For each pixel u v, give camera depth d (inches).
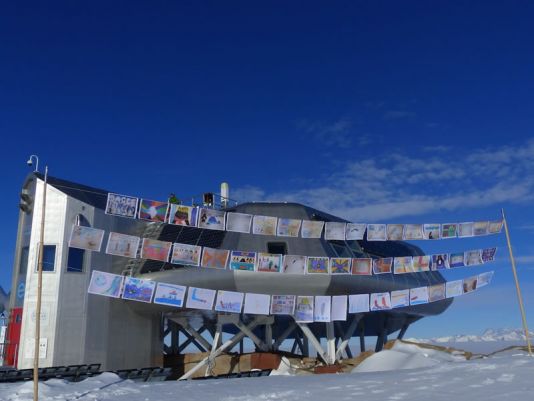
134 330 1325.0
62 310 1167.6
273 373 1237.1
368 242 1519.4
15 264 1261.1
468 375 560.4
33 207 1267.2
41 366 1119.6
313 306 906.1
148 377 927.0
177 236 1331.2
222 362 1325.0
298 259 891.4
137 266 1278.3
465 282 915.4
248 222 839.1
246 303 871.1
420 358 999.6
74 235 748.0
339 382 613.9
